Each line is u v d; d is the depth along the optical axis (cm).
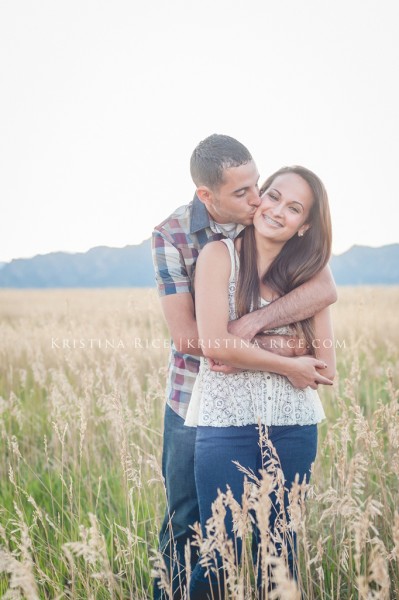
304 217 250
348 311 832
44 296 1878
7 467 425
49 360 660
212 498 245
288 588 163
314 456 259
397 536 191
